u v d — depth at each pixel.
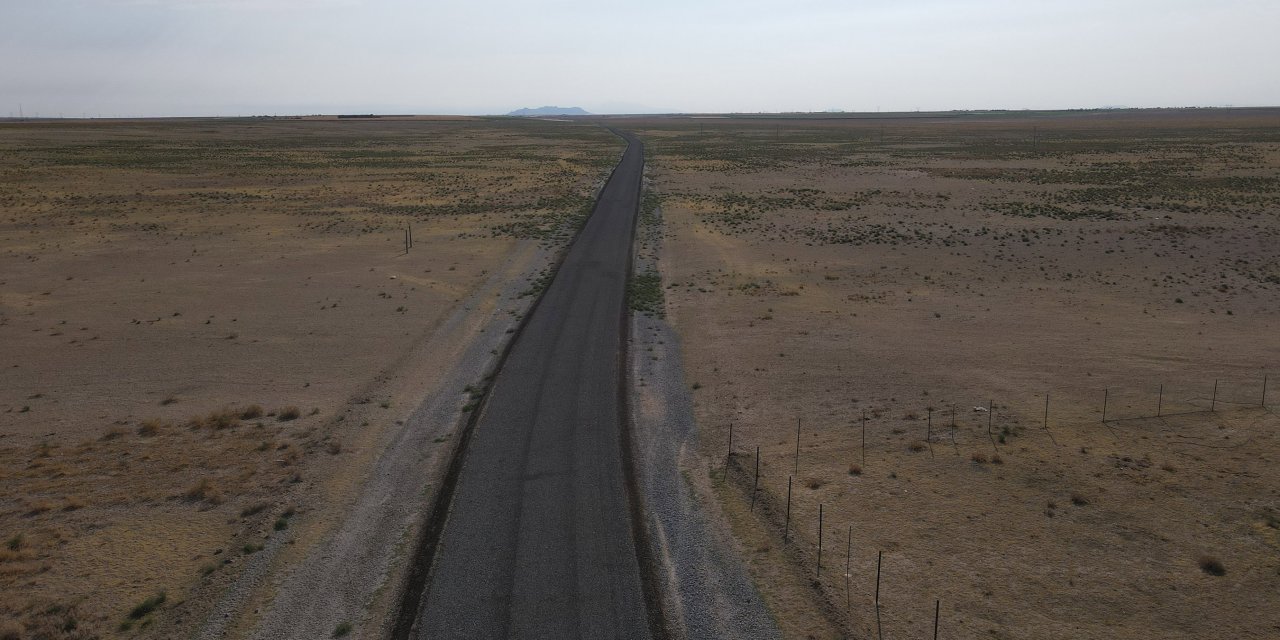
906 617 14.52
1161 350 30.33
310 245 52.47
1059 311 36.56
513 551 16.86
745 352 30.56
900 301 38.62
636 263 47.25
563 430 23.16
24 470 20.83
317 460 21.33
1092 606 14.84
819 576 15.81
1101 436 22.39
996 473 20.16
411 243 53.00
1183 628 14.23
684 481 20.03
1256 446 21.59
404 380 27.59
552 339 32.16
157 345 31.69
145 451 21.98
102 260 47.41
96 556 16.67
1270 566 16.08
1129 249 49.53
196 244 52.47
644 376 27.94
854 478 20.02
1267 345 30.83
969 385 26.72
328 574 16.09
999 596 15.13
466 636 14.17
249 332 33.41
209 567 16.27
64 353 30.73
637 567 16.28
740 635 14.15
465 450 21.78
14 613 14.68
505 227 59.09
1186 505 18.50
